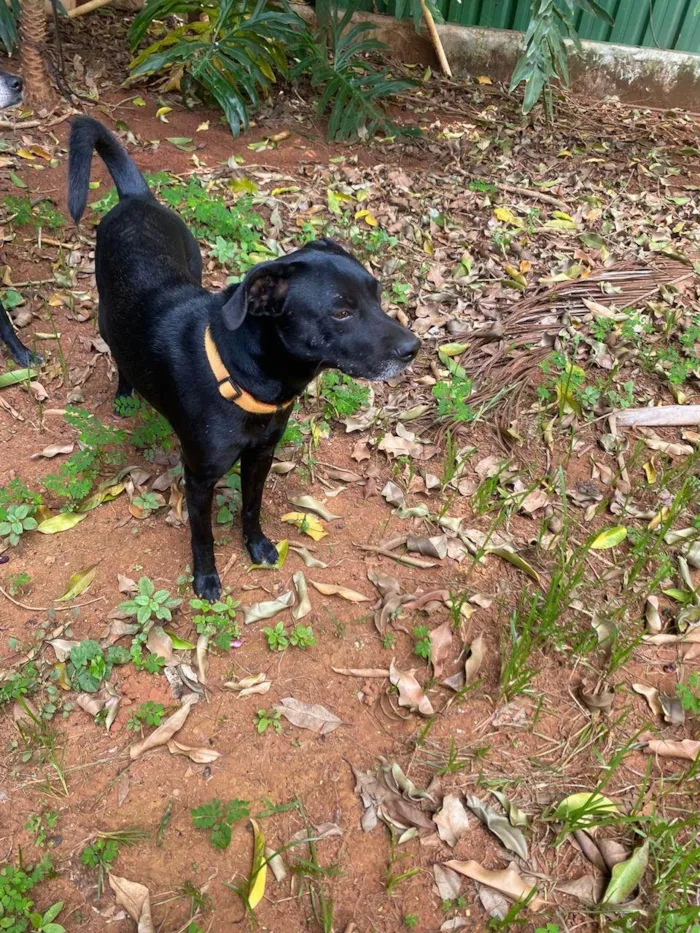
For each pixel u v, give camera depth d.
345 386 1.40
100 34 2.48
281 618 1.06
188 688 0.96
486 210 1.97
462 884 0.82
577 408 1.42
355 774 0.90
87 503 1.16
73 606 1.03
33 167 1.81
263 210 1.83
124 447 1.25
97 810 0.84
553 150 2.36
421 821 0.86
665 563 1.16
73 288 1.53
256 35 2.13
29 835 0.82
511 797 0.90
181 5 2.13
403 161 2.20
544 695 1.00
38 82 1.99
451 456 1.27
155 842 0.82
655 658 1.07
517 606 1.11
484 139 2.36
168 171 1.91
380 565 1.15
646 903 0.82
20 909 0.76
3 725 0.90
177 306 0.98
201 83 2.23
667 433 1.42
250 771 0.89
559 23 2.18
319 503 1.22
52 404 1.32
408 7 2.63
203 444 0.94
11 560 1.08
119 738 0.91
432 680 1.00
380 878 0.82
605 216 2.01
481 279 1.72
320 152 2.17
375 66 2.71
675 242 1.92
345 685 0.99
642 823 0.88
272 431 0.98
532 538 1.21
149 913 0.77
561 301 1.66
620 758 0.88
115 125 2.05
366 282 0.90
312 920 0.78
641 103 2.85
